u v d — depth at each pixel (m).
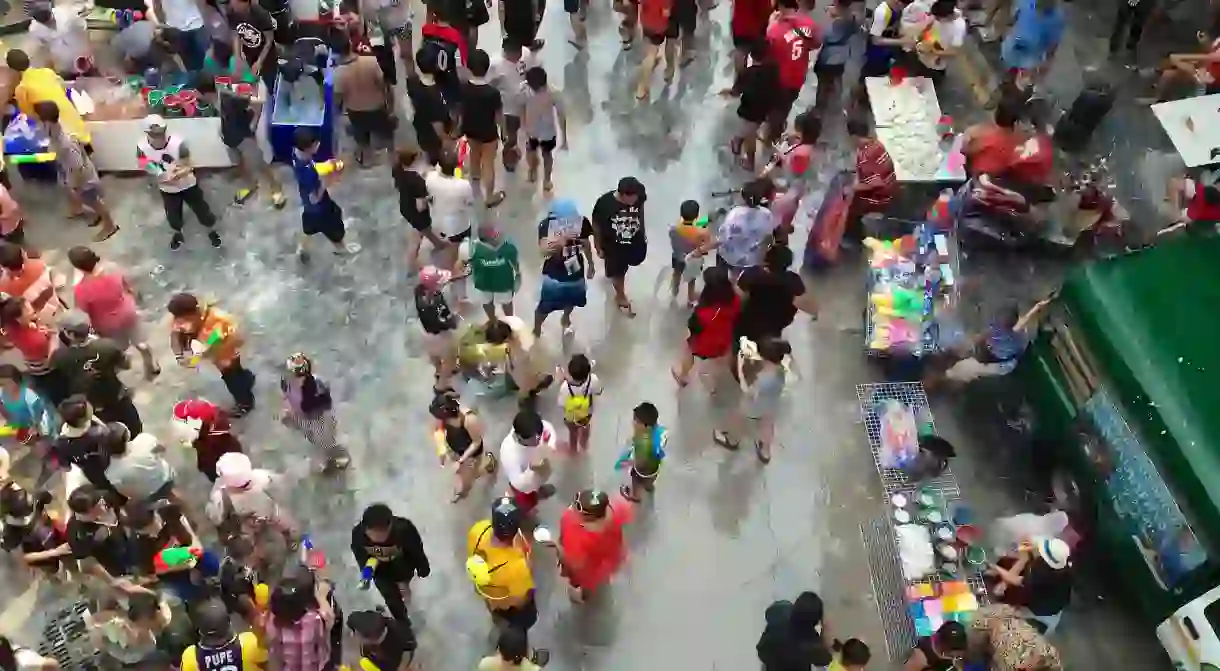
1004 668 7.95
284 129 11.73
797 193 11.49
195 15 12.36
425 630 9.04
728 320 9.48
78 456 8.40
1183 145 12.27
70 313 9.11
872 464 10.12
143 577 8.53
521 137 12.67
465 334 10.15
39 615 9.05
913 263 10.97
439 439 9.37
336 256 11.66
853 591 9.31
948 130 11.94
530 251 11.72
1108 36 14.21
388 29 12.49
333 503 9.75
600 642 9.02
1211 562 8.20
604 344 10.95
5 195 11.16
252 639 7.39
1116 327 9.14
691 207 10.37
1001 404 10.49
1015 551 8.90
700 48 13.91
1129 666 9.02
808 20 11.72
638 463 9.34
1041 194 11.41
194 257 11.65
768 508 9.84
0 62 12.94
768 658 7.77
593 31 14.07
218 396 10.48
